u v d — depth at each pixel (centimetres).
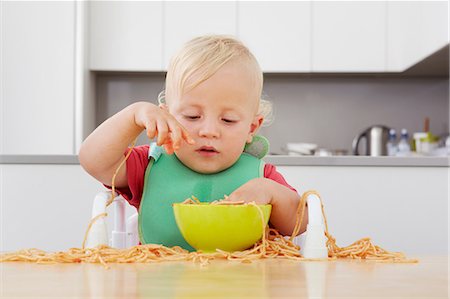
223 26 371
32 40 331
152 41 370
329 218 206
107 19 368
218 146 100
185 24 370
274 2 373
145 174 108
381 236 207
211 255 75
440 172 207
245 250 84
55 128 330
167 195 106
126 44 369
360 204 207
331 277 57
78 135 333
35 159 206
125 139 95
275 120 404
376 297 45
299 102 405
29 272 60
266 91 405
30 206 207
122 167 104
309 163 207
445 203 207
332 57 375
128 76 401
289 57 374
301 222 89
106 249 75
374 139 375
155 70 371
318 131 404
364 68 376
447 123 402
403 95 404
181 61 98
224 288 49
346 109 404
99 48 368
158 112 89
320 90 404
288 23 373
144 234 106
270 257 79
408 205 207
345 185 207
